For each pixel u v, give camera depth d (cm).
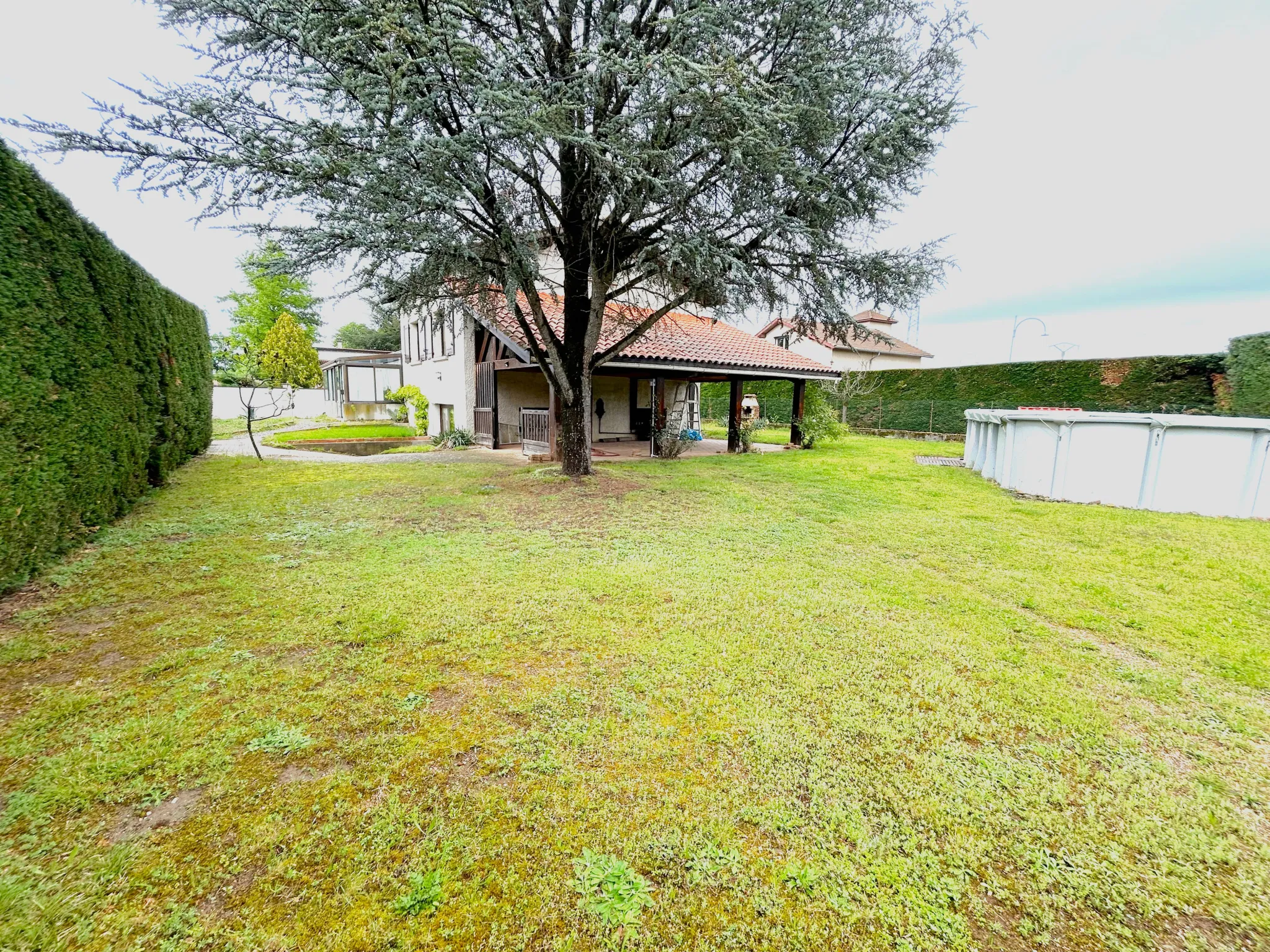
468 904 175
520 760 239
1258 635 371
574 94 596
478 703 282
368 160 502
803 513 724
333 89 496
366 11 485
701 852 194
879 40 655
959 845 198
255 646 339
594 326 851
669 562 512
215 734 252
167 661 319
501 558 518
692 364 1206
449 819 207
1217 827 207
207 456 1224
